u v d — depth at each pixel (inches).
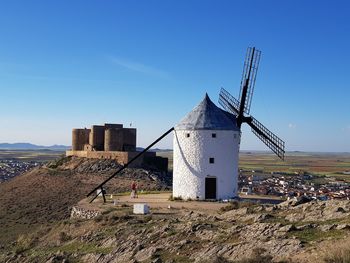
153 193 2234.3
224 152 1841.8
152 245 1093.1
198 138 1839.3
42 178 2856.8
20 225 2078.0
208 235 1056.8
